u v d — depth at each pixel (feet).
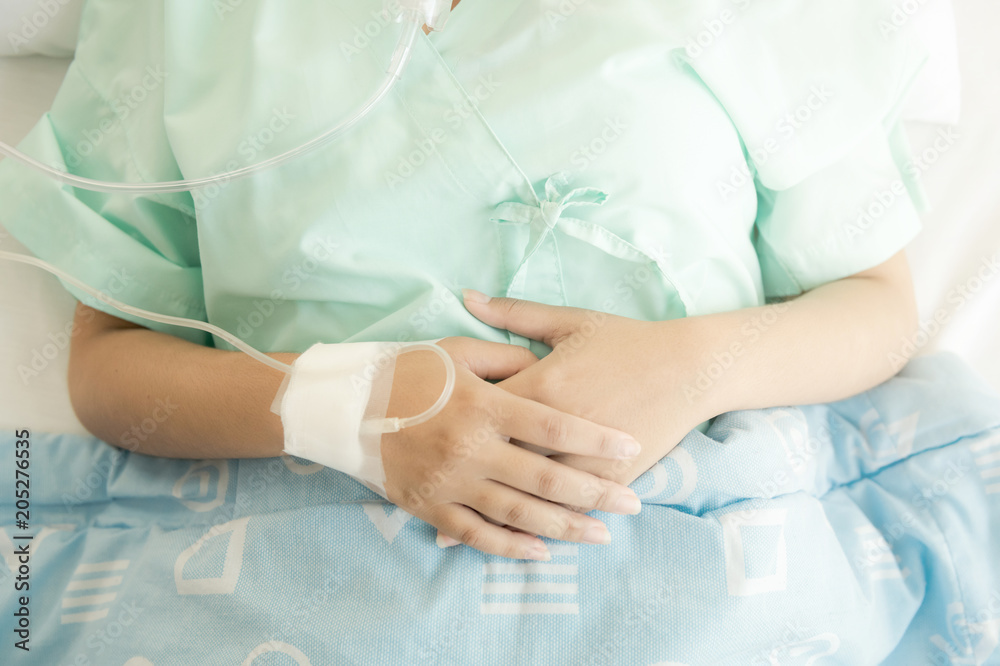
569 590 2.02
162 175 2.46
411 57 2.11
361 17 2.16
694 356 2.18
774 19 2.25
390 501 2.11
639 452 2.06
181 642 2.00
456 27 2.22
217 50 2.35
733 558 2.08
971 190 3.49
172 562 2.15
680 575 2.06
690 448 2.21
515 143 2.17
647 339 2.21
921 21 3.17
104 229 2.52
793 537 2.22
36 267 2.95
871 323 2.53
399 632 1.92
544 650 1.95
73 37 3.16
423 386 2.07
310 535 2.08
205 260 2.41
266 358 2.07
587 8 2.15
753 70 2.26
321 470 2.26
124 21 2.56
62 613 2.19
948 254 3.39
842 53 2.32
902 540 2.56
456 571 2.02
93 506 2.56
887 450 2.69
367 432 1.95
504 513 1.99
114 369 2.40
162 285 2.63
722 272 2.48
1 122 3.21
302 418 1.96
